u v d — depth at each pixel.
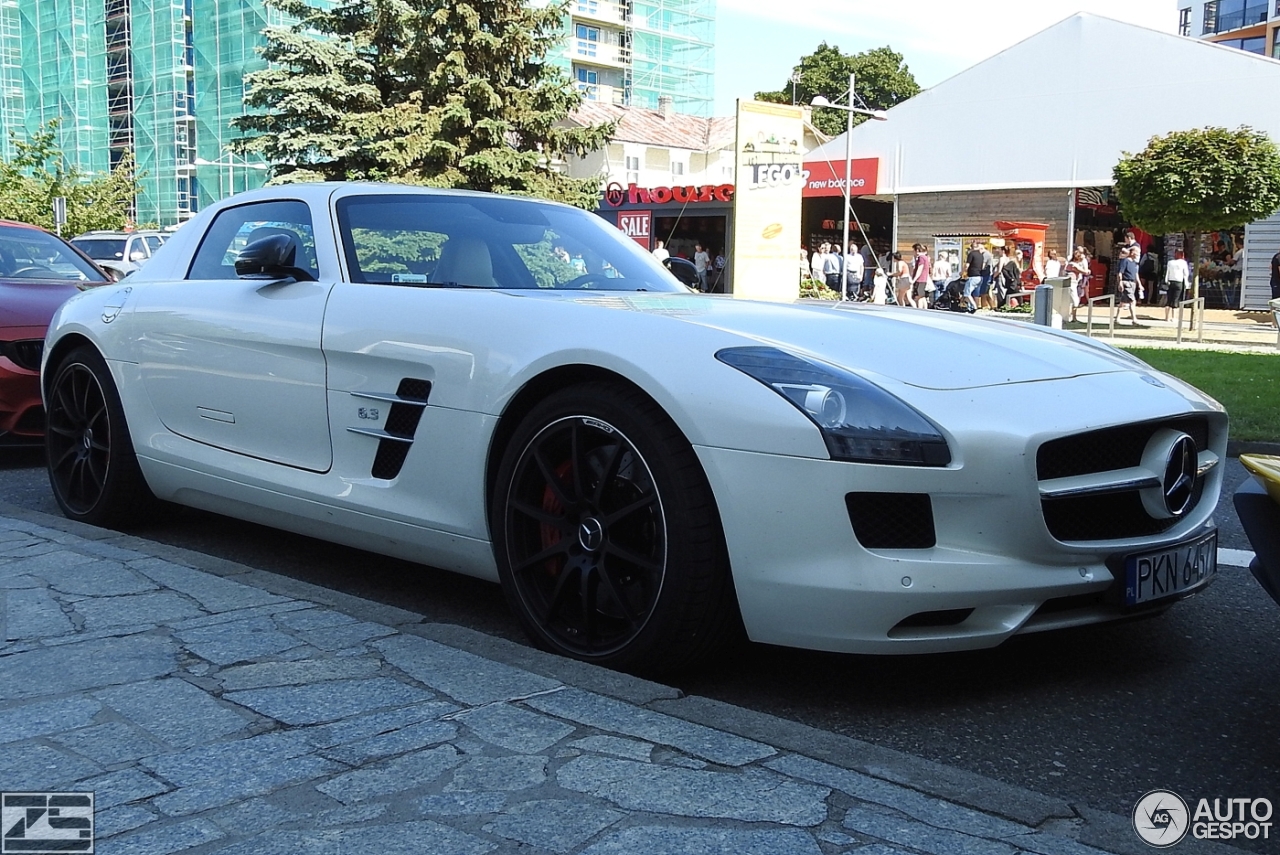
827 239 31.31
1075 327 19.38
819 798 1.86
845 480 2.35
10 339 5.45
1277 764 2.32
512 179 23.05
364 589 3.49
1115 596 2.57
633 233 29.56
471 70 23.45
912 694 2.67
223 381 3.64
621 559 2.61
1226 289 25.19
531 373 2.77
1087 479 2.54
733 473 2.41
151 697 2.26
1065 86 24.80
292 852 1.66
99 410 4.15
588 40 62.16
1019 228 25.81
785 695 2.65
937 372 2.60
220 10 40.97
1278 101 22.39
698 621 2.51
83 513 4.20
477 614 3.25
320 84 22.36
